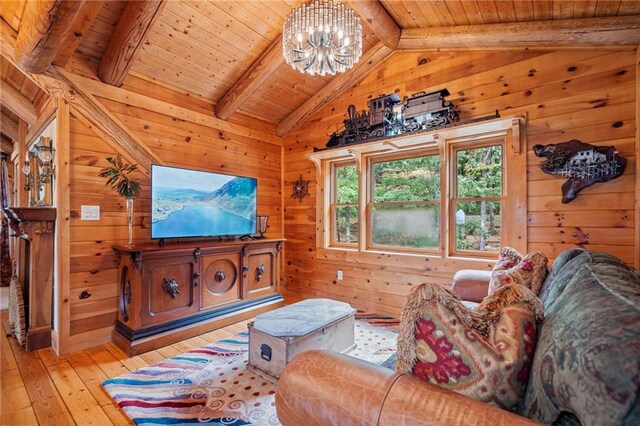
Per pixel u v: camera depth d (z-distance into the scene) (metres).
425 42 3.14
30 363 2.40
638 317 0.62
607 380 0.55
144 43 2.79
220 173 3.48
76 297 2.63
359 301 3.76
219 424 1.70
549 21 2.46
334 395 0.83
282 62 3.24
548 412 0.68
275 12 2.88
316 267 4.20
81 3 1.92
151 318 2.67
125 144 2.95
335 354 0.99
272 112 4.24
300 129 4.41
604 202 2.34
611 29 2.24
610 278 0.97
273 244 3.83
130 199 2.79
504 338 0.83
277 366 2.07
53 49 2.22
